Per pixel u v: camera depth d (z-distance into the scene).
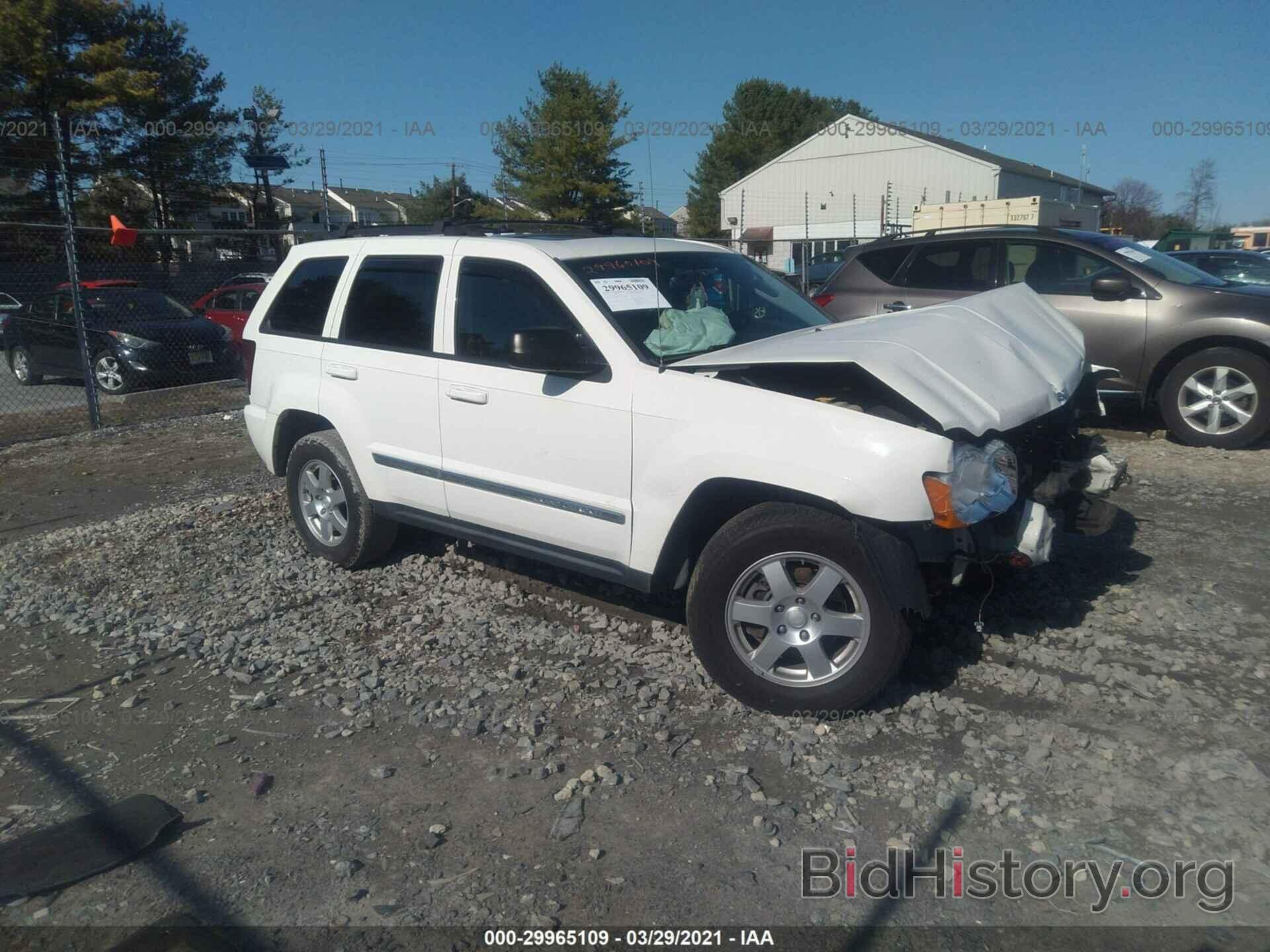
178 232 10.28
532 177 30.23
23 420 11.23
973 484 3.51
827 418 3.61
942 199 36.78
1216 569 5.20
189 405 12.02
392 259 5.20
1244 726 3.67
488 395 4.57
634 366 4.09
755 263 5.44
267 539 6.27
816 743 3.64
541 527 4.49
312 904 2.90
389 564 5.73
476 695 4.08
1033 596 4.86
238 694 4.21
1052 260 8.18
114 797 3.48
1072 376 4.29
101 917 2.88
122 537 6.39
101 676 4.44
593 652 4.46
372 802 3.39
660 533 4.03
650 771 3.51
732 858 3.04
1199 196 60.88
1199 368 7.57
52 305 13.79
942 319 4.25
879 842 3.10
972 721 3.73
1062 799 3.27
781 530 3.67
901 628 3.62
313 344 5.51
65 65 28.19
